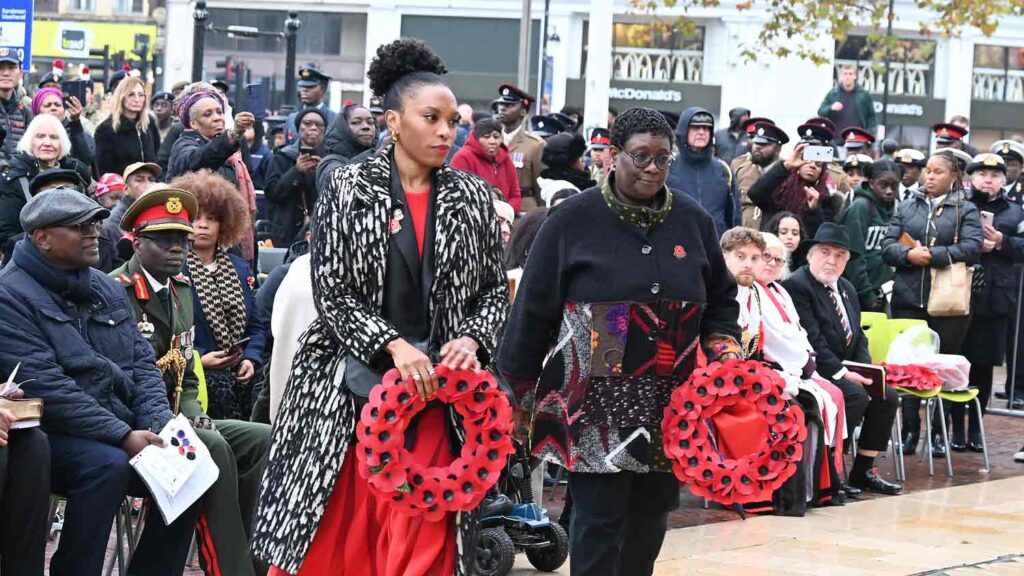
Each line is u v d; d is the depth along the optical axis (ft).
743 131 51.01
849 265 37.88
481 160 35.29
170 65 108.37
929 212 37.37
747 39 106.93
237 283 24.41
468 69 110.01
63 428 18.69
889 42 78.89
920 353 34.35
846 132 49.85
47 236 19.11
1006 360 43.55
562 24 108.47
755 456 16.60
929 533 26.96
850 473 32.35
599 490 16.74
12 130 35.40
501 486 23.61
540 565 23.49
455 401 14.94
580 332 16.70
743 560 24.02
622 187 16.75
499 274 15.78
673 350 16.72
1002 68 112.57
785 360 29.78
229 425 20.76
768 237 30.27
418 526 15.14
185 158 32.19
